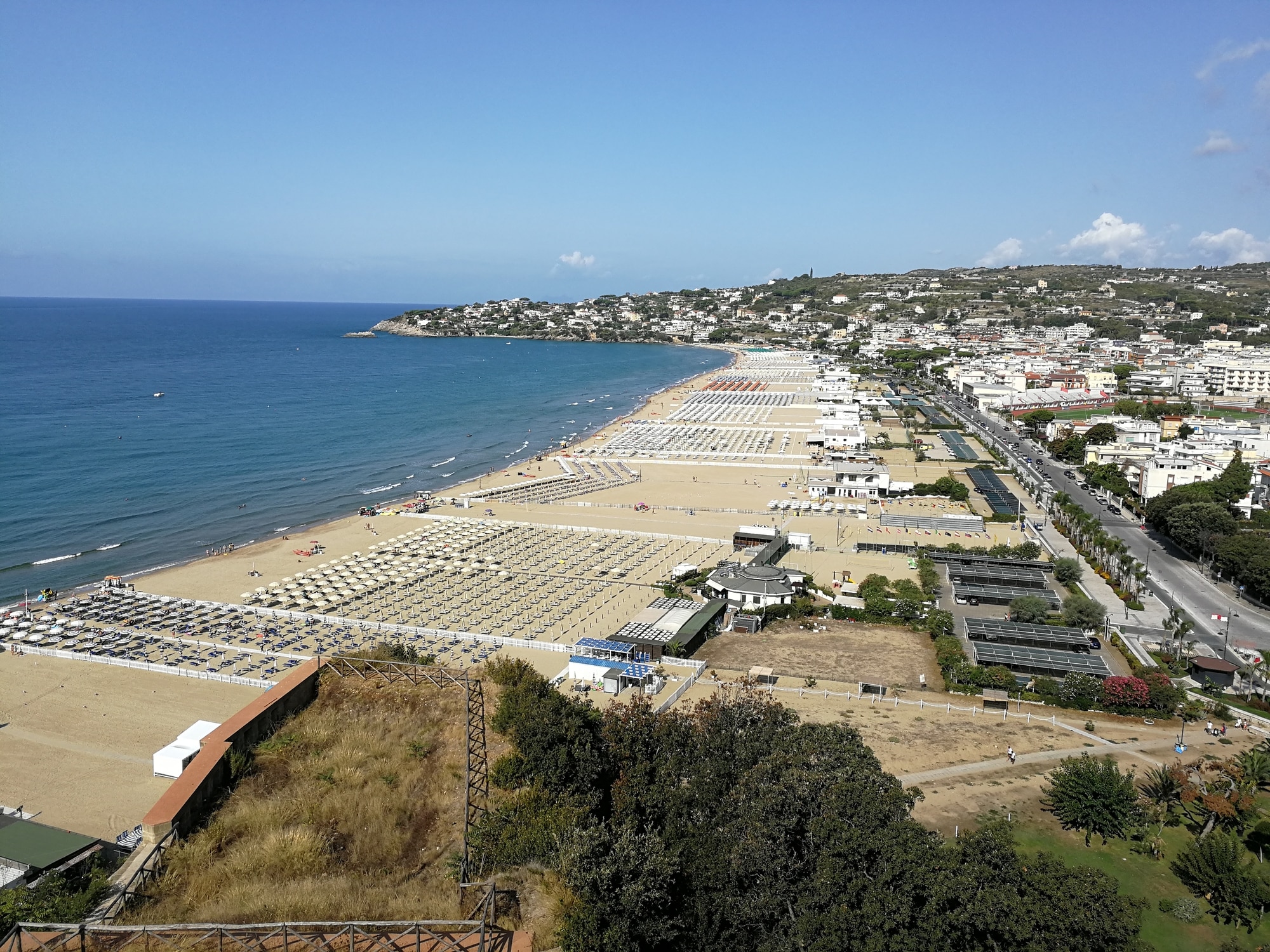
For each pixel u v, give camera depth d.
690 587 138.62
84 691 100.88
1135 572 133.25
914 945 42.84
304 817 48.28
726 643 112.69
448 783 51.53
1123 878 62.75
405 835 47.62
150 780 81.38
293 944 36.81
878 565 150.75
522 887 42.59
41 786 79.69
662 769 57.97
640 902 42.06
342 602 134.50
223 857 45.00
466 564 154.88
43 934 37.72
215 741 52.47
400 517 189.75
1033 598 120.56
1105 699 92.06
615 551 163.00
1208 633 116.81
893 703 93.44
